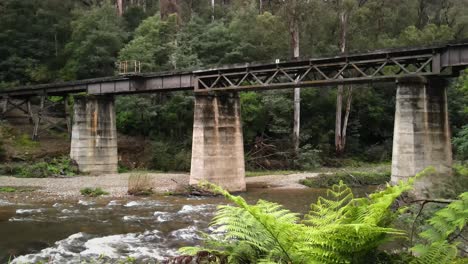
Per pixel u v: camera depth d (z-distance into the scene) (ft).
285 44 179.32
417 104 72.69
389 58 77.10
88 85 128.57
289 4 153.28
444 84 77.36
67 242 45.24
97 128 126.72
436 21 222.89
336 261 10.08
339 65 84.28
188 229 51.72
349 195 12.15
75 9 203.62
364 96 183.62
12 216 63.05
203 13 235.81
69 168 122.11
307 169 155.43
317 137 182.60
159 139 166.61
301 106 186.60
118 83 121.08
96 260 37.70
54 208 71.10
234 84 101.86
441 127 75.41
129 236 48.16
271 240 11.21
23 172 117.70
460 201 11.05
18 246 44.42
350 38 170.81
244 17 195.52
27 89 148.36
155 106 165.27
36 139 151.12
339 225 9.89
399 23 213.25
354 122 185.88
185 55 174.70
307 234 10.32
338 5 166.09
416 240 16.19
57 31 198.18
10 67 184.44
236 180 96.27
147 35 178.50
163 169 148.46
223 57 185.06
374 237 10.16
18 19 192.85
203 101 93.61
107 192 90.38
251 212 10.43
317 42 181.78
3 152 130.62
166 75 108.17
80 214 65.21
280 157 162.40
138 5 239.09
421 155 72.08
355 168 154.61
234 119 97.91
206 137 92.68
